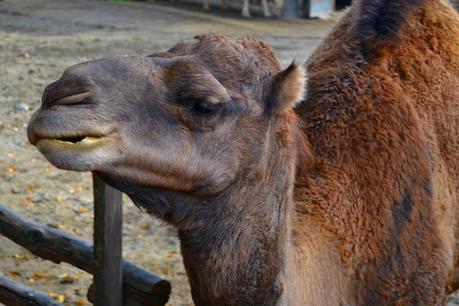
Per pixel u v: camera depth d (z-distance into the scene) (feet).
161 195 12.30
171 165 11.92
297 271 13.30
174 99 12.03
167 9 82.89
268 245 12.85
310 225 13.82
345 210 14.19
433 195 15.12
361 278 14.32
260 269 12.82
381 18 16.28
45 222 29.12
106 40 63.31
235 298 12.85
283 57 55.52
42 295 20.16
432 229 15.02
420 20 16.48
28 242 20.66
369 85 15.37
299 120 14.47
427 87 15.90
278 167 13.03
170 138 11.89
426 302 15.05
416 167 14.98
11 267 26.13
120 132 11.38
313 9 75.87
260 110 12.76
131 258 26.53
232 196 12.62
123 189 12.05
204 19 75.66
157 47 60.70
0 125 40.04
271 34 66.08
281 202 13.03
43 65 53.21
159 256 26.78
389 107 15.14
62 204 30.91
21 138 38.45
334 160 14.51
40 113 10.97
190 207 12.50
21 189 32.27
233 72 12.63
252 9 79.51
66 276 25.61
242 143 12.57
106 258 18.47
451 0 22.12
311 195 14.10
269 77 12.96
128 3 87.61
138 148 11.57
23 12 79.20
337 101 15.16
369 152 14.71
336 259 13.94
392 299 14.64
